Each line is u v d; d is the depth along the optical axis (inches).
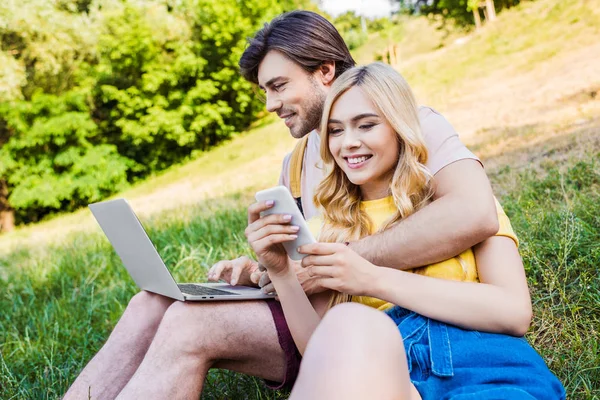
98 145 496.7
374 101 62.0
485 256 59.8
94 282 163.8
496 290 56.2
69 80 519.8
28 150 471.5
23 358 116.1
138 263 66.9
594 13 331.6
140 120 495.8
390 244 61.2
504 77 303.6
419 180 62.9
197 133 496.7
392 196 66.2
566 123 206.2
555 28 340.8
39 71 500.1
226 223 187.0
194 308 62.2
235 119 504.7
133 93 494.0
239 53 488.4
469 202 59.4
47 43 492.7
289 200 56.6
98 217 68.6
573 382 73.7
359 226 66.9
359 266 56.4
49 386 95.7
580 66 269.6
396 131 62.9
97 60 533.0
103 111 523.5
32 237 348.5
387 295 56.2
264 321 63.8
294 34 86.7
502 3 472.4
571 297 91.5
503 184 157.8
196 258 155.3
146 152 512.7
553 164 159.8
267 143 412.5
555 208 122.6
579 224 102.6
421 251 59.9
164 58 505.4
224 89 492.4
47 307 140.8
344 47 90.9
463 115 268.2
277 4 531.2
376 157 63.2
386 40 615.5
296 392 43.5
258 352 64.4
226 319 62.6
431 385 51.9
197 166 425.1
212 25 489.1
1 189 481.1
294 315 61.7
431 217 60.1
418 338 55.7
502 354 52.9
